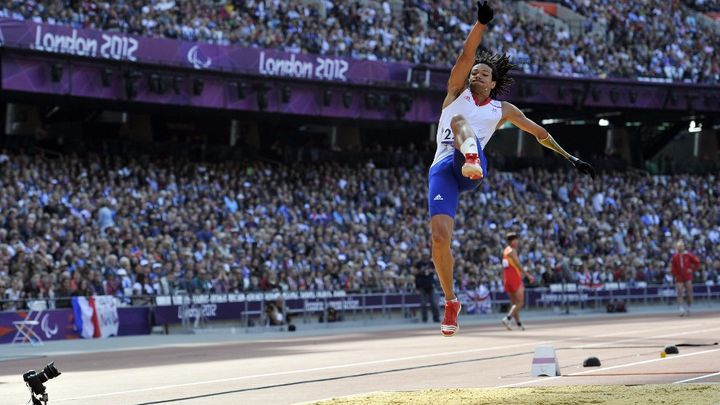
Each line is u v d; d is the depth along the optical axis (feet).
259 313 234.58
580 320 246.47
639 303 321.93
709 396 65.36
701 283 341.62
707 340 145.79
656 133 431.43
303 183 305.32
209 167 292.81
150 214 252.83
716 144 444.55
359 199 307.37
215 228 258.57
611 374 91.91
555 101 345.92
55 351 166.71
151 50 267.59
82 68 257.75
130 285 218.38
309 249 267.39
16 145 277.85
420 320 268.00
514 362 113.50
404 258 280.10
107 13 266.98
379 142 376.89
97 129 317.63
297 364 120.98
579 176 371.97
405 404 68.03
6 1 250.98
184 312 220.84
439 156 65.57
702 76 399.24
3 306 193.77
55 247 219.61
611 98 357.20
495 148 398.01
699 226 379.14
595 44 380.78
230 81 283.38
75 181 256.93
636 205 368.48
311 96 297.33
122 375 110.93
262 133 350.64
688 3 459.32
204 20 287.48
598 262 321.93
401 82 310.86
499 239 308.60
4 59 245.24
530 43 358.64
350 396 75.05
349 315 253.03
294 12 313.53
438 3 356.59
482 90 66.23
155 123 325.42
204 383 97.25
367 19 329.93
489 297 282.77
